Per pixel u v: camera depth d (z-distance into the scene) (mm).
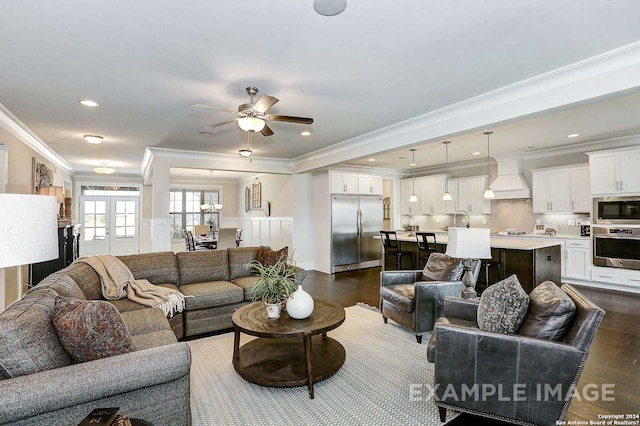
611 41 2264
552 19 2004
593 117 4102
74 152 6156
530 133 4945
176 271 3846
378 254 7770
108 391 1397
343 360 2639
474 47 2346
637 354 2877
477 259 3057
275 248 8281
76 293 2359
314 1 1806
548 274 4566
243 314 2684
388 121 4152
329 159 5934
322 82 2947
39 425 1305
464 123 3561
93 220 9016
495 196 6762
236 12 1916
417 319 3201
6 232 1363
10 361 1338
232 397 2305
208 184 10859
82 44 2273
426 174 8664
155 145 5578
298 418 2062
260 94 3219
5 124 3830
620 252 5055
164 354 1549
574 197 5738
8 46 2291
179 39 2215
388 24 2049
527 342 1815
